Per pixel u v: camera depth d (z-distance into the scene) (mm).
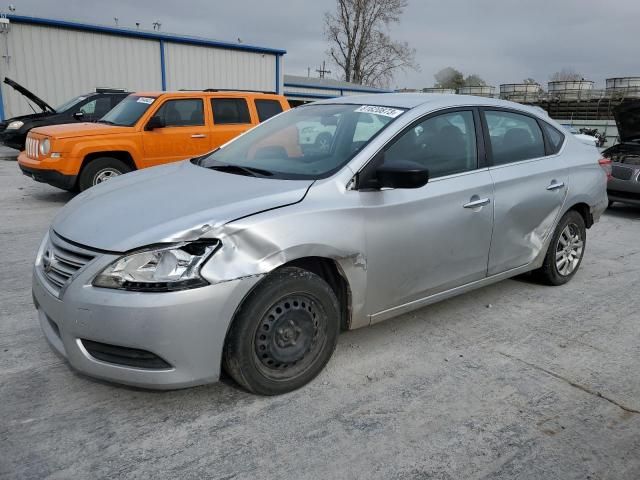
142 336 2553
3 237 6348
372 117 3723
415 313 4328
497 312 4410
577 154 4953
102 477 2385
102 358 2688
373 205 3250
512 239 4242
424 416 2914
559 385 3287
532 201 4336
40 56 18422
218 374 2775
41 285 2893
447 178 3721
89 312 2588
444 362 3525
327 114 4047
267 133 4191
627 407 3072
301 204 3002
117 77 20156
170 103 8914
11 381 3131
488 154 4070
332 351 3236
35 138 8227
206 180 3352
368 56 51219
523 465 2551
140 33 20312
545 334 4016
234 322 2805
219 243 2689
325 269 3254
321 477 2430
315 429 2771
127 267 2590
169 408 2920
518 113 4504
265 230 2805
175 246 2617
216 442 2648
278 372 3020
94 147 8180
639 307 4621
